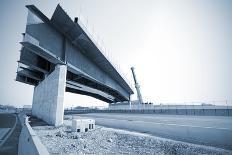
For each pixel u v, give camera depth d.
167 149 9.31
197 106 43.38
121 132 15.78
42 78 33.72
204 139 11.28
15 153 8.00
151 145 10.32
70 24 19.66
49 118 20.48
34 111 34.44
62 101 20.31
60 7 16.77
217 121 23.94
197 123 21.92
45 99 24.11
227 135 10.08
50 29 20.14
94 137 12.87
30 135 4.88
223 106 38.88
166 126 14.29
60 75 21.02
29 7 17.08
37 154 2.99
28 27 16.64
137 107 62.44
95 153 8.39
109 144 10.69
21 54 22.09
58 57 21.06
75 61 24.86
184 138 12.54
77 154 7.97
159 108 50.22
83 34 21.00
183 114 42.47
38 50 18.19
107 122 23.25
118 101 76.25
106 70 36.66
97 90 43.19
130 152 8.77
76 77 31.70
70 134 13.44
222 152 8.53
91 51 26.64
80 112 72.62
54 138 11.82
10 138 11.95
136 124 17.83
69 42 23.80
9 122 24.58
